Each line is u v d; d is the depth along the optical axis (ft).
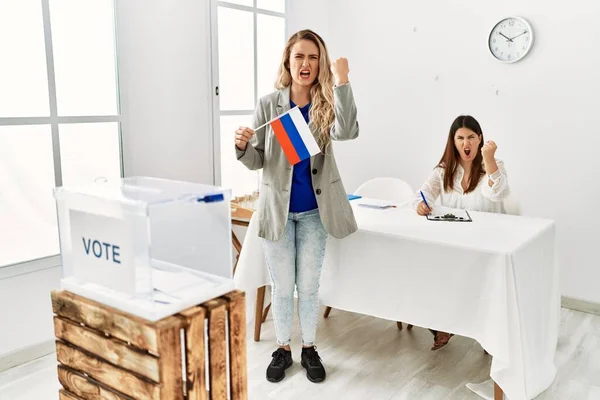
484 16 10.84
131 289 3.36
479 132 8.70
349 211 7.33
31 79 8.23
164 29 9.84
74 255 3.72
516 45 10.48
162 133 10.08
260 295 8.81
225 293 3.66
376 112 12.80
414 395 7.30
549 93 10.30
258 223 7.40
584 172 10.12
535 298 7.01
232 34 11.40
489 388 7.36
